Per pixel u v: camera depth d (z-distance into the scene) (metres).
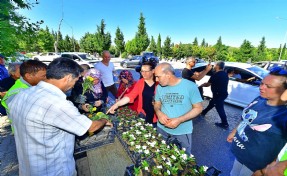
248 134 1.62
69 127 1.18
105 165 1.43
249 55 35.84
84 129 1.23
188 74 4.43
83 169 1.48
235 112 5.72
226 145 3.74
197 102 2.01
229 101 6.19
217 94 4.48
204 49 41.44
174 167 1.21
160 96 2.17
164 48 42.78
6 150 3.14
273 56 37.72
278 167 1.10
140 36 36.31
